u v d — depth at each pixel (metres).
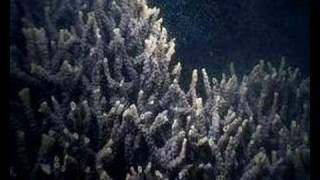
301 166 3.20
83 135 2.61
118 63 3.19
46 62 2.93
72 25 3.48
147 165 2.70
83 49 3.16
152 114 3.09
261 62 4.20
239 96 3.67
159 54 3.50
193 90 3.42
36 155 2.58
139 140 2.83
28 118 2.61
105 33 3.51
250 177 3.01
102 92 3.05
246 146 3.35
